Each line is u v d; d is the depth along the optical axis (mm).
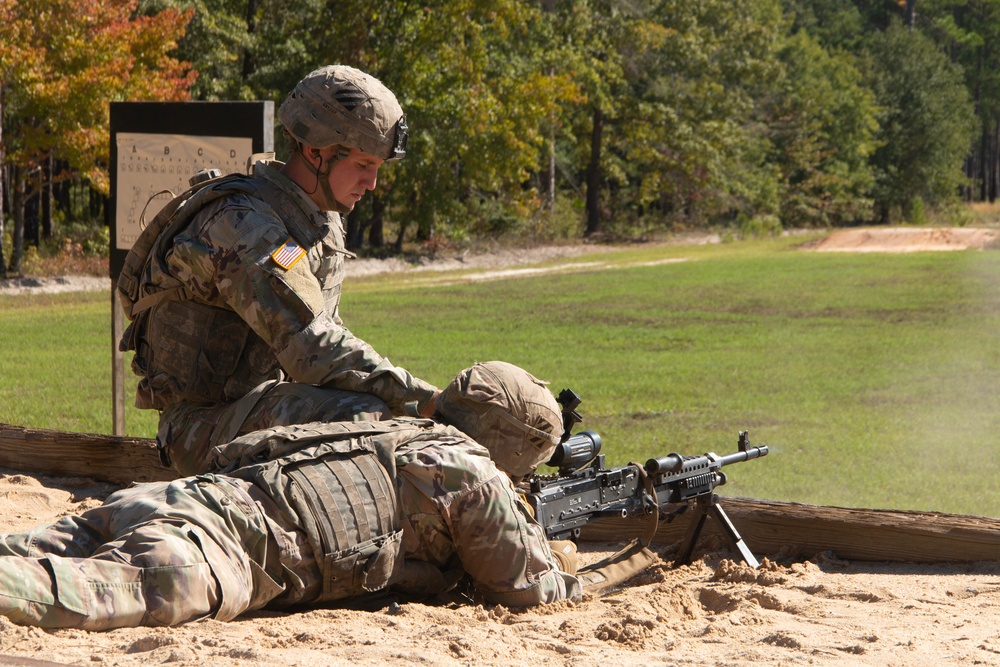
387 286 53219
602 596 7199
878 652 5398
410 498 6289
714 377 24219
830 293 47625
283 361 6707
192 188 7000
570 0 88812
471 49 70562
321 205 7184
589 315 38875
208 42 63281
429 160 71062
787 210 118812
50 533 5488
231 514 5645
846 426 18297
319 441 6164
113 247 12625
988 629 6020
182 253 6785
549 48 84312
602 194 111125
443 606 6656
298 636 5184
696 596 6957
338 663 4664
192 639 4840
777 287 50969
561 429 7117
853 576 8008
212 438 6980
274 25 67875
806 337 32344
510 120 72688
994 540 8141
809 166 119750
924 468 15016
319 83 6941
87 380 22016
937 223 124562
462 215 80188
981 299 44531
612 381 23484
